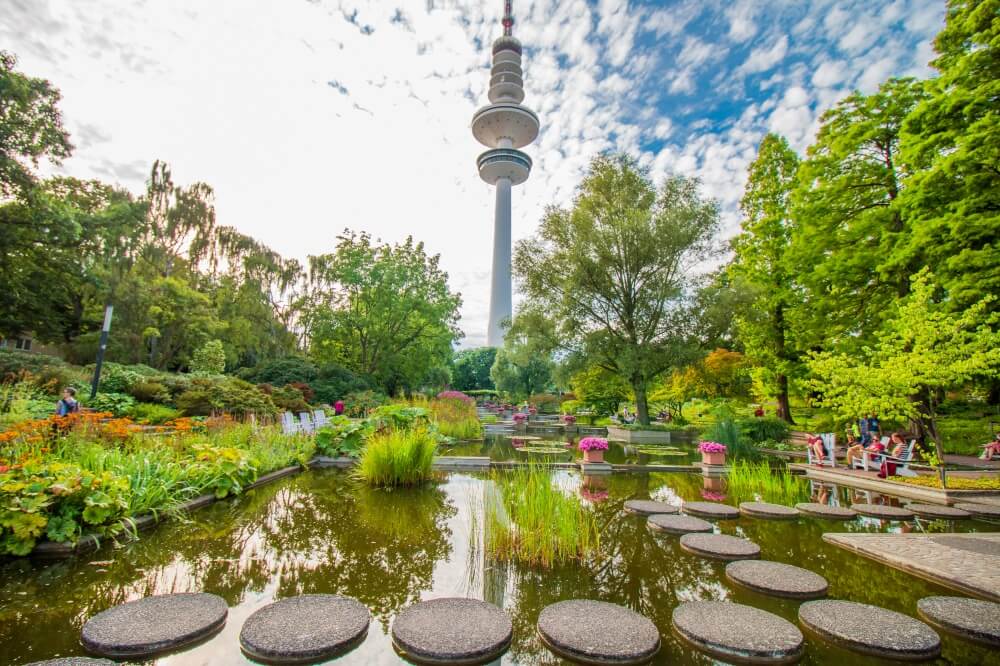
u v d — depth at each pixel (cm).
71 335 2259
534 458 1020
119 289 2020
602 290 1861
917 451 1065
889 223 1341
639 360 1716
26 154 1634
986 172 1027
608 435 1811
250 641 240
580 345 1881
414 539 437
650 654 242
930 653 244
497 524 411
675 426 1823
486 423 2038
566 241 1955
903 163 1210
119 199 2359
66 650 236
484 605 298
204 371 1833
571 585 341
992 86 986
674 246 1747
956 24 1137
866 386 808
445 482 718
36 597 302
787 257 1591
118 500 427
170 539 429
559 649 247
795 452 1211
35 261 1848
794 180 1747
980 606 300
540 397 3450
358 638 254
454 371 5866
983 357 688
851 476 812
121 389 1330
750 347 1781
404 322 2556
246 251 2897
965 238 1061
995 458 1061
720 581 352
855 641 252
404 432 840
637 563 388
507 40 7769
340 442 921
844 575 366
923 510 575
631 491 695
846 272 1390
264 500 591
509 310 7256
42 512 384
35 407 962
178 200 2472
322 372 2089
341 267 2444
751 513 566
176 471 546
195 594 301
